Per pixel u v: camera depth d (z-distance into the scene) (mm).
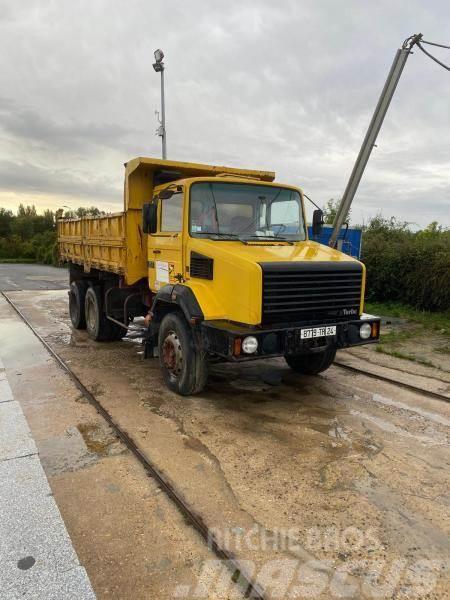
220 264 4844
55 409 5078
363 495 3438
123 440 4305
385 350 8156
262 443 4277
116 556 2742
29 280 22891
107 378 6242
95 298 8289
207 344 4773
